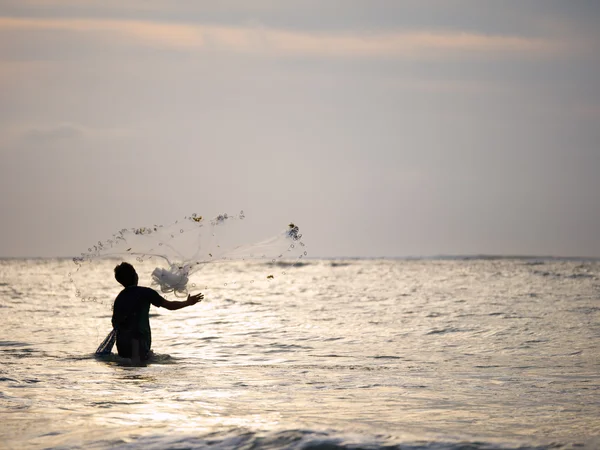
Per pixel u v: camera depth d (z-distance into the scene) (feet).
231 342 71.41
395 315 101.35
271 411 30.53
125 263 60.90
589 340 70.49
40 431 25.08
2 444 23.11
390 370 50.39
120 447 22.00
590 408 32.60
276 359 58.34
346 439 22.34
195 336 76.74
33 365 51.98
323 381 43.78
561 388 40.52
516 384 42.45
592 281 206.80
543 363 54.44
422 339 73.31
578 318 92.58
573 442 22.85
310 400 34.86
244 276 314.35
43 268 456.86
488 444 22.11
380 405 33.17
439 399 35.76
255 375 46.83
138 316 56.95
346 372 49.08
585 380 44.39
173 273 59.93
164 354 61.57
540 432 25.25
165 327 86.07
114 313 57.47
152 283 60.44
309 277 283.59
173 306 58.29
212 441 22.40
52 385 40.09
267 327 86.02
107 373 47.11
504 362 55.16
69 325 87.56
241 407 31.65
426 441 22.31
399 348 66.18
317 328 84.84
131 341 56.54
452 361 56.13
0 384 40.34
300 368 51.75
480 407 32.78
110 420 27.09
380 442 22.03
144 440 22.79
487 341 70.69
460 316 97.86
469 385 41.88
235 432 23.52
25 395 35.37
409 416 29.37
